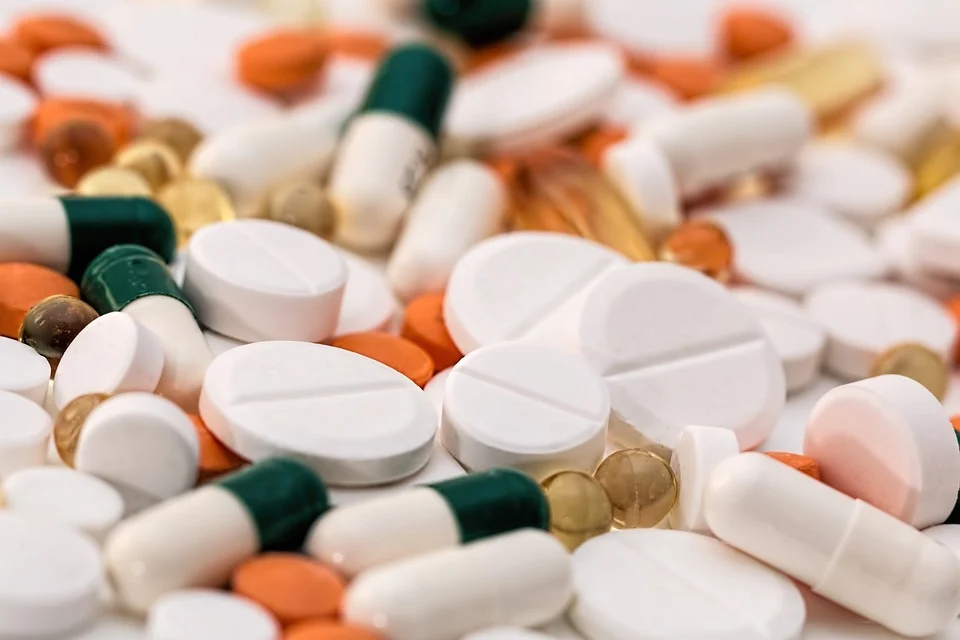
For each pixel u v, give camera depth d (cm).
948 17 35
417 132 27
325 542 21
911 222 28
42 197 24
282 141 27
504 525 21
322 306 23
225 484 21
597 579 22
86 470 21
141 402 21
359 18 32
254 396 22
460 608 21
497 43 32
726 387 24
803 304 27
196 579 21
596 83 28
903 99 31
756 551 22
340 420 22
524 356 23
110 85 28
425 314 24
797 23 37
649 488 22
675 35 33
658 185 27
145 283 23
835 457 23
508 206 27
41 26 29
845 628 22
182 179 26
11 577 20
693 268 26
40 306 23
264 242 24
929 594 21
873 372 25
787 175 29
